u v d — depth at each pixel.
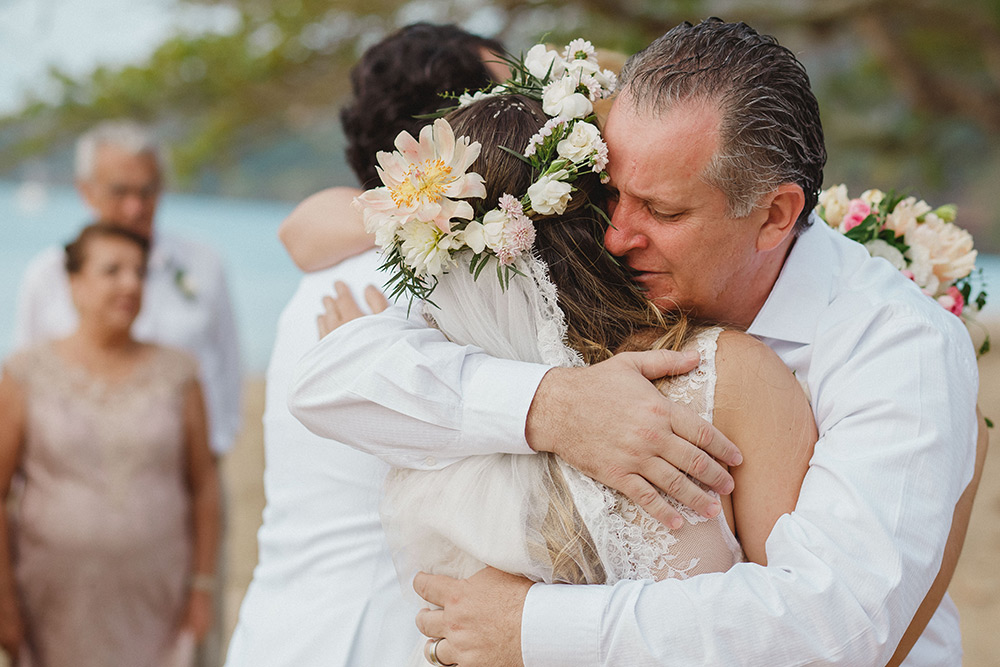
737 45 1.39
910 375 1.41
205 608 3.42
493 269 1.48
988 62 9.42
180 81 8.27
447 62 1.90
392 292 1.71
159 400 3.27
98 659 3.18
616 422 1.34
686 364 1.40
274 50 8.11
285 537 1.77
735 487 1.41
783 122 1.38
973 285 2.00
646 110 1.38
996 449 7.30
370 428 1.46
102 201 3.91
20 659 3.21
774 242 1.46
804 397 1.45
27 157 8.90
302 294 1.86
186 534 3.39
